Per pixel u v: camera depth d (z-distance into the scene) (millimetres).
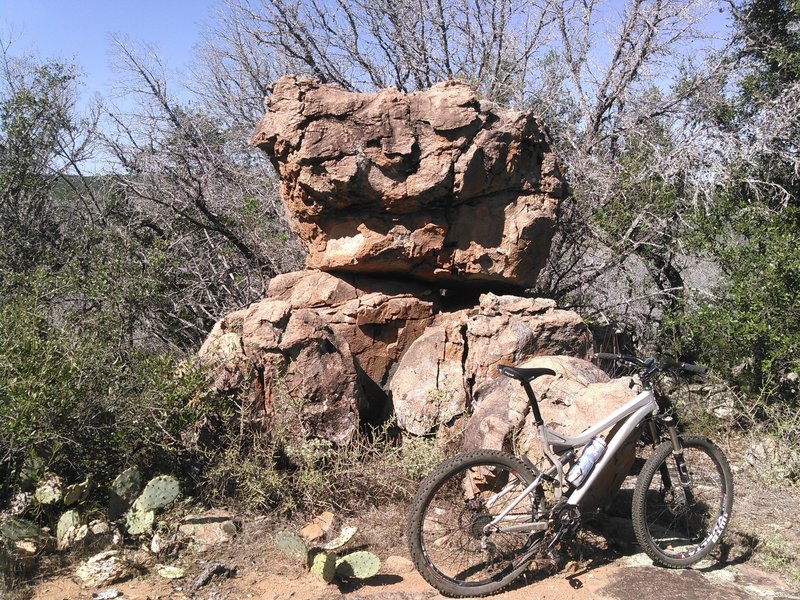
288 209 6016
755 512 5008
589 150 9742
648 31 10234
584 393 4438
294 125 5398
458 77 10438
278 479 4684
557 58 10688
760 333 6590
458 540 4141
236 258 8797
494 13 10703
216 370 5070
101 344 5586
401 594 3848
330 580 3877
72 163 10047
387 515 4691
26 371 4594
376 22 11086
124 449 4875
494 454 3918
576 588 3930
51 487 4387
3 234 8922
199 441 4988
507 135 5676
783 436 6113
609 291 8492
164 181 8977
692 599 3824
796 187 8719
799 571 4203
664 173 8148
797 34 9438
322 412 5098
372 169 5453
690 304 7715
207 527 4445
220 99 11305
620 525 4586
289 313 5266
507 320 5516
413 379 5523
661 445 4227
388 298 5809
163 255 7578
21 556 4000
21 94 9414
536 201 5988
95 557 4082
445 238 5789
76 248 8531
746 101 9547
